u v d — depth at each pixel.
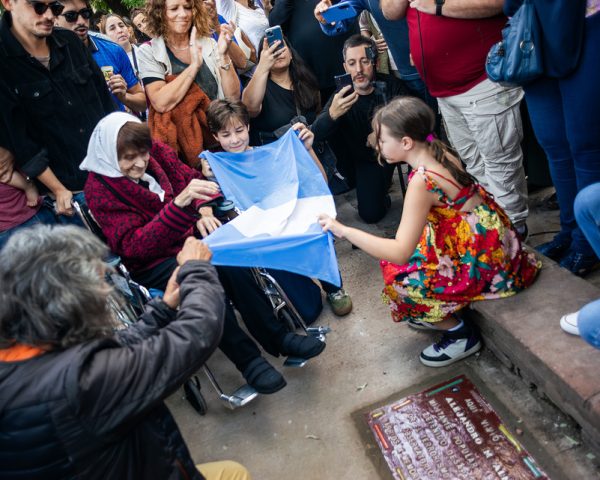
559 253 3.12
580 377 2.07
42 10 2.80
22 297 1.31
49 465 1.33
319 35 3.93
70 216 3.08
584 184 2.65
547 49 2.40
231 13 4.35
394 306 2.72
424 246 2.57
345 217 4.34
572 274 2.61
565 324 2.26
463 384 2.59
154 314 1.81
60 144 3.12
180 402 2.96
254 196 2.89
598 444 2.06
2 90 2.85
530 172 3.73
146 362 1.41
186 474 1.57
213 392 2.96
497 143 3.12
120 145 2.53
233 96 3.58
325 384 2.82
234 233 2.51
